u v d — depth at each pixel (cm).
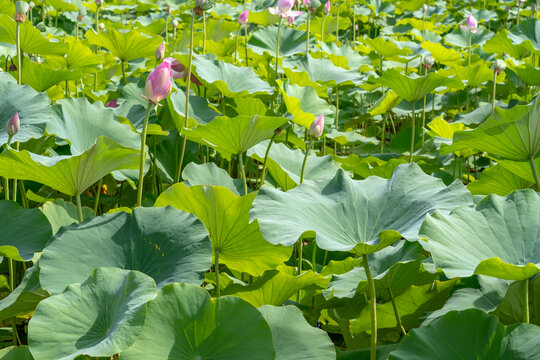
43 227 232
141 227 218
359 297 252
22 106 282
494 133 257
